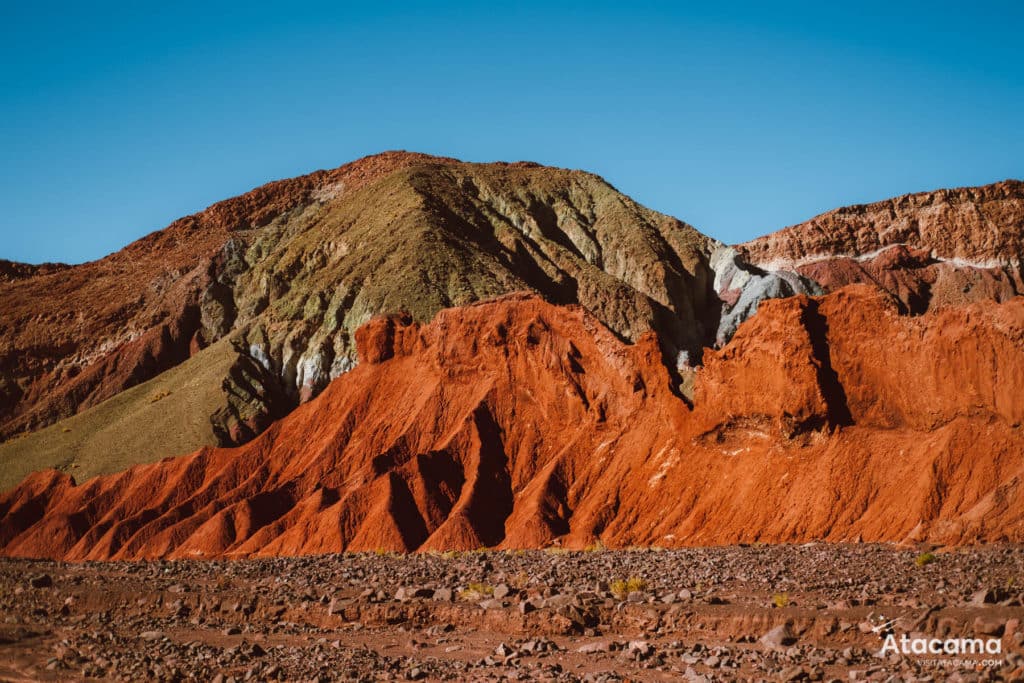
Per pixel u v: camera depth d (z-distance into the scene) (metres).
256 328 166.75
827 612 35.81
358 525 83.12
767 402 69.94
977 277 199.38
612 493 75.94
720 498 69.44
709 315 187.75
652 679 31.70
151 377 173.38
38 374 182.50
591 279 183.50
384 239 178.75
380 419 98.44
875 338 68.06
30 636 44.16
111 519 107.62
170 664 36.47
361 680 32.81
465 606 41.62
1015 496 52.94
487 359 92.94
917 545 51.59
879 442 64.88
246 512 91.75
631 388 82.31
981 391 60.84
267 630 42.69
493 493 83.19
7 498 125.25
